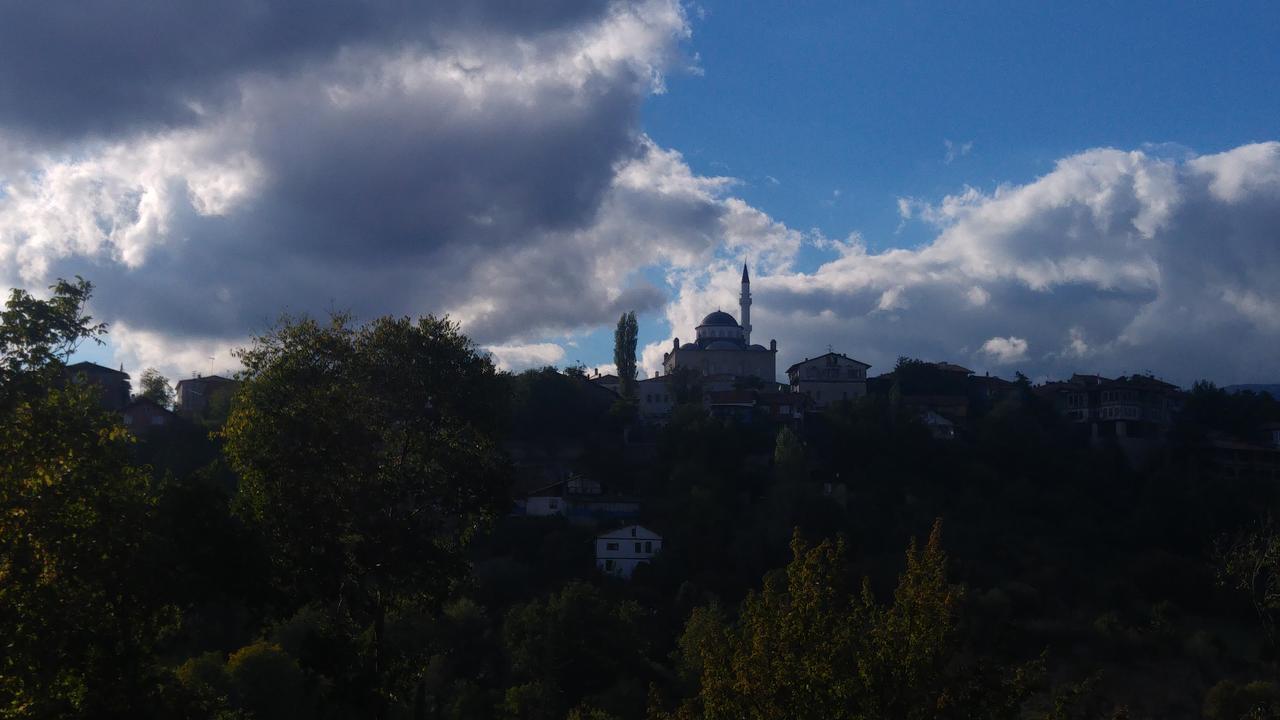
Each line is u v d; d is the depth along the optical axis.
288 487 32.50
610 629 62.91
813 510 94.19
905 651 19.80
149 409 101.56
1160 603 83.31
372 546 32.69
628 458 118.00
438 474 35.69
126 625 25.33
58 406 25.19
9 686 22.66
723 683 21.16
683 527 92.38
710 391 139.62
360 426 33.47
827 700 19.78
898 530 97.50
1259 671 69.12
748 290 176.75
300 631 51.66
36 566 23.03
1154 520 102.75
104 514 25.05
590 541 91.44
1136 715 62.06
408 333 35.69
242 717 30.20
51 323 25.30
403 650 37.09
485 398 36.25
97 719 24.36
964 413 134.25
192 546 27.67
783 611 21.33
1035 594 83.44
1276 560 32.50
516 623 63.69
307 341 34.72
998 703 19.47
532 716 53.03
